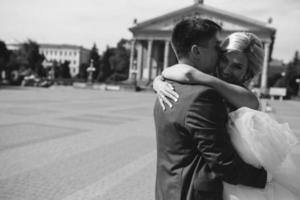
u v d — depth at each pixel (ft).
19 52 327.06
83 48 548.31
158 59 254.88
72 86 244.22
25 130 38.11
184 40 6.46
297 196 6.18
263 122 5.85
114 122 49.96
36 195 17.78
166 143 6.23
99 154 28.02
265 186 5.95
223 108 5.84
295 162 6.12
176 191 5.91
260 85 209.77
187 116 5.71
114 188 19.62
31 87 197.57
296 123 57.93
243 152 5.71
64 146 30.48
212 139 5.48
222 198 5.91
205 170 5.80
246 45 6.59
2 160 24.52
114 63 372.58
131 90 217.15
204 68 6.62
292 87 295.48
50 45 542.16
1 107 63.62
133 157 27.58
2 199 16.94
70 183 20.06
